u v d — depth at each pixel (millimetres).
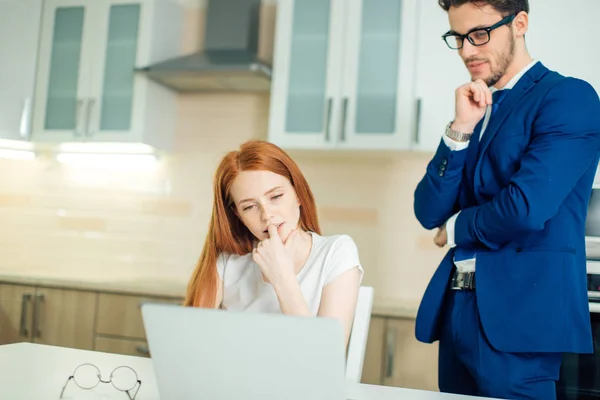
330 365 833
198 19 3564
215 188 1460
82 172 3711
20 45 3459
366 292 1434
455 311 1592
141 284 3084
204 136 3525
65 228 3709
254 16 3344
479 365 1513
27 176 3795
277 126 3057
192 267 3473
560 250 1491
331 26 3014
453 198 1691
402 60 2896
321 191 3287
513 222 1456
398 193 3191
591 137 1491
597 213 2182
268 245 1250
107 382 1144
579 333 1462
